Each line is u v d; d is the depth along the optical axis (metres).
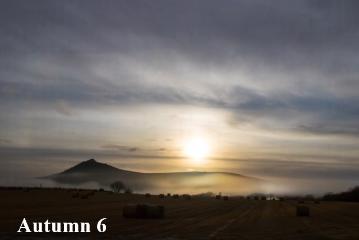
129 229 34.00
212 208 67.25
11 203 65.00
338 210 67.31
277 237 30.69
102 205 65.44
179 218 45.81
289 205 82.56
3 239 27.16
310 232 33.97
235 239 29.28
